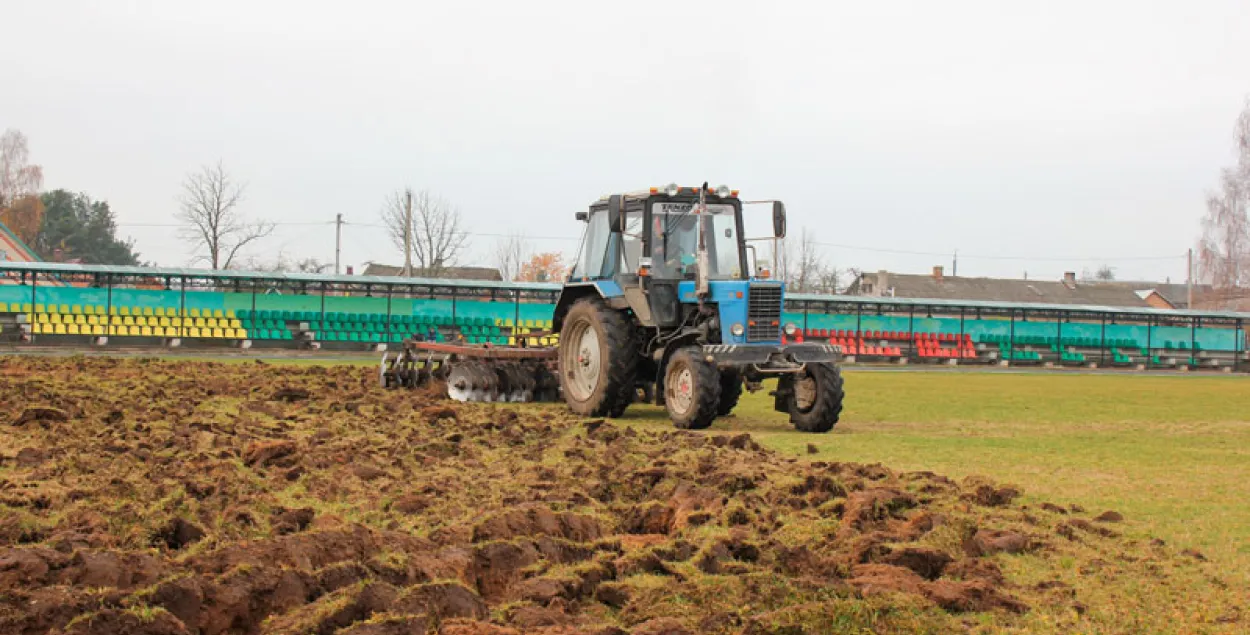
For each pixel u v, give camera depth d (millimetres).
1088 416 15352
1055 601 4676
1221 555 5621
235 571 4137
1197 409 17438
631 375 12828
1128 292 81375
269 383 15594
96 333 30844
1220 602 4707
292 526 5539
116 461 7668
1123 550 5715
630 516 6074
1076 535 6004
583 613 4285
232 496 6336
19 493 6168
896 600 4418
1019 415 15242
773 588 4441
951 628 4223
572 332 13719
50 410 9953
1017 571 5234
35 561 4211
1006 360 43594
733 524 5941
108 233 80688
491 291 36406
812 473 7414
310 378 16922
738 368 11859
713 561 4875
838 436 11383
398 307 35188
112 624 3555
